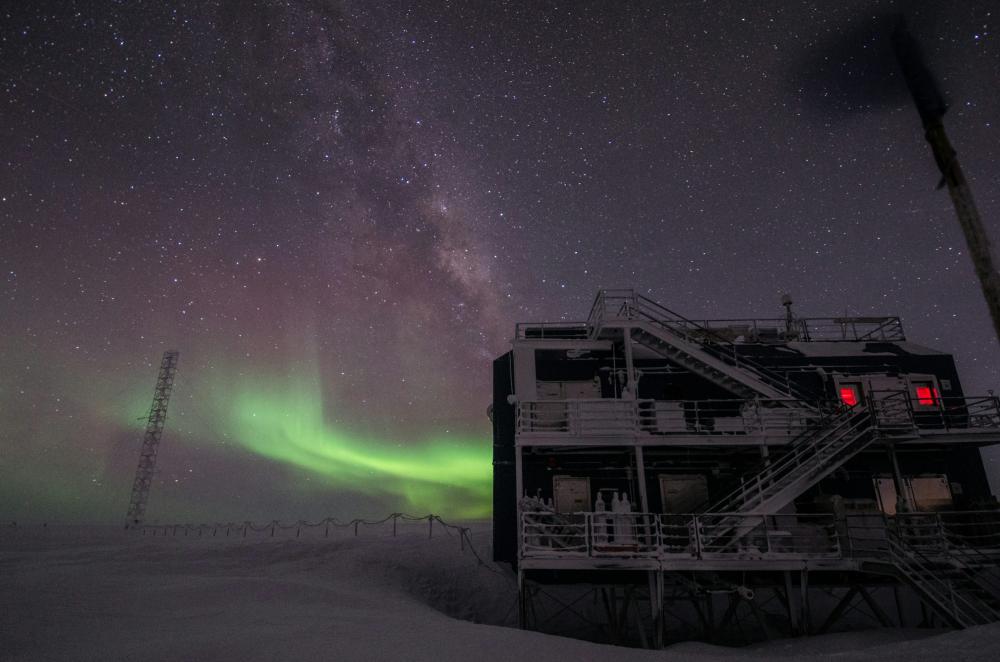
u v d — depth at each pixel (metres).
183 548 30.02
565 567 16.62
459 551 27.30
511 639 11.26
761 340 25.34
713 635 20.27
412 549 27.31
